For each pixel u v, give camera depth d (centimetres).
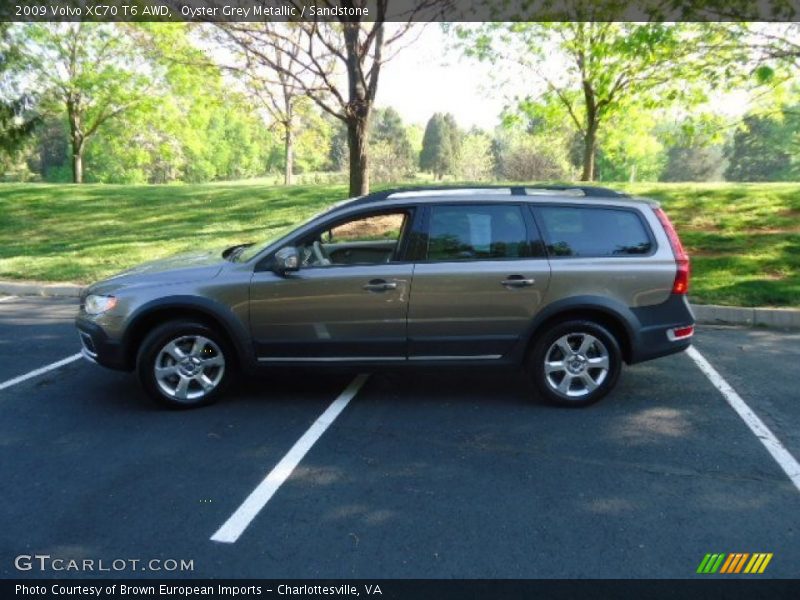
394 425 471
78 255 1168
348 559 312
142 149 3894
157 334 489
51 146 6981
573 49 1830
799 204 1223
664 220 508
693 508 355
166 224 1443
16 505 362
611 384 500
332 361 500
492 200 500
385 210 502
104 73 2964
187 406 500
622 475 393
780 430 457
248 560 312
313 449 432
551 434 454
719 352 643
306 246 500
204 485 384
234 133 6994
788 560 309
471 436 452
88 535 333
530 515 349
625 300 492
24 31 2272
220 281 488
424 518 347
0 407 507
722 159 7519
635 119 2336
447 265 490
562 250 495
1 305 891
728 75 1062
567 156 5012
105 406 509
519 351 498
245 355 498
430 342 495
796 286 821
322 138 3014
